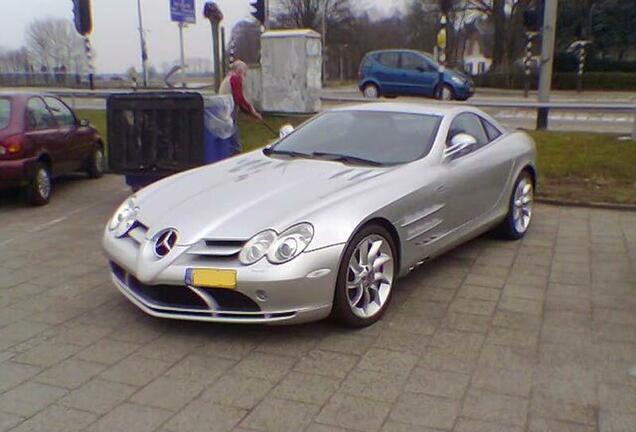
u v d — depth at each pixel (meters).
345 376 3.20
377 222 3.89
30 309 4.11
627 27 33.72
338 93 24.66
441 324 3.85
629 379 3.16
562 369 3.27
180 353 3.45
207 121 6.75
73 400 2.97
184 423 2.79
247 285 3.38
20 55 40.09
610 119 14.33
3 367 3.29
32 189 7.11
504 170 5.35
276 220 3.56
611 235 5.90
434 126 4.84
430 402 2.95
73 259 5.20
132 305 4.15
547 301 4.23
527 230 6.03
